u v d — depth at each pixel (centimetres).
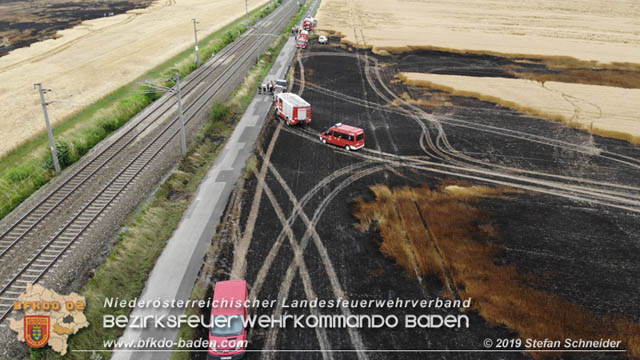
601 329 1975
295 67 6731
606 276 2347
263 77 6128
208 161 3578
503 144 4141
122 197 2941
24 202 2839
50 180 3152
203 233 2580
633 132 4453
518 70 6850
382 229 2692
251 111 4772
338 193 3125
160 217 2692
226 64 6844
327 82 6000
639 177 3547
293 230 2656
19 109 4675
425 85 5931
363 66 6856
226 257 2380
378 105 5147
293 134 4203
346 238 2597
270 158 3662
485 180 3406
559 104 5284
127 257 2278
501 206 3020
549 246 2592
